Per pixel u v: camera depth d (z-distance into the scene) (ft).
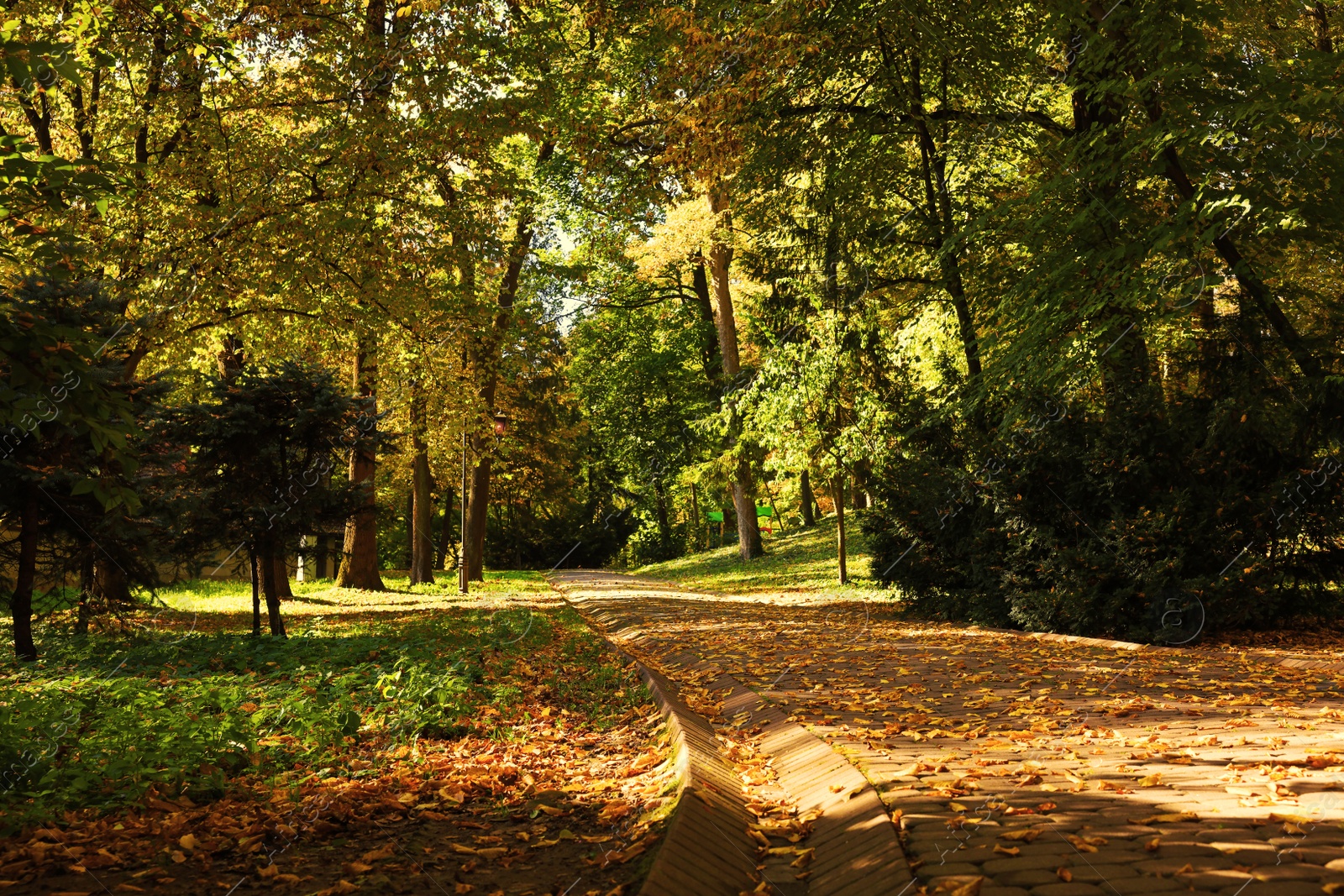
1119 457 43.70
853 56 60.03
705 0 58.54
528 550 198.90
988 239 58.49
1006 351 51.21
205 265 52.42
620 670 35.47
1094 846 12.42
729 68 59.52
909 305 71.00
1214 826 13.01
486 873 13.42
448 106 55.88
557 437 157.48
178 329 56.13
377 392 75.82
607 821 15.99
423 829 16.12
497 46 55.93
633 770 19.58
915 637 43.86
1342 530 41.73
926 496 53.11
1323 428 43.11
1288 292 47.75
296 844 15.38
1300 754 17.26
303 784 19.13
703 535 190.70
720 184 71.51
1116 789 15.47
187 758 19.27
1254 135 44.75
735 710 26.37
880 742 20.06
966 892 10.93
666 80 63.41
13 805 16.38
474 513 113.39
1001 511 47.80
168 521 43.96
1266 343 45.83
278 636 44.16
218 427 44.27
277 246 55.01
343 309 59.36
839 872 12.68
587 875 13.03
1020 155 65.31
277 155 55.26
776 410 74.69
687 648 42.04
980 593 51.60
